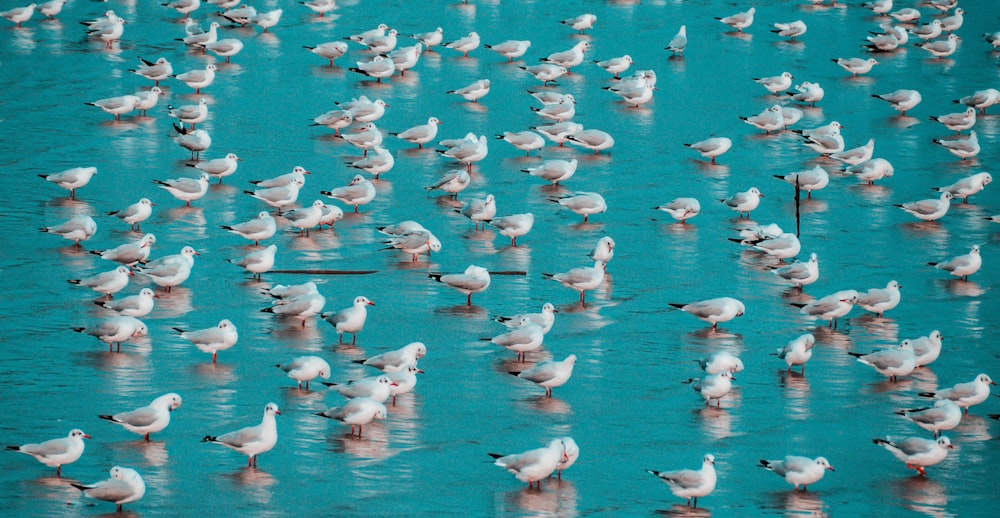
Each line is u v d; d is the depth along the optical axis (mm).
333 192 50344
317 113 64062
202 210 50750
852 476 31672
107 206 50719
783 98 69062
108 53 74312
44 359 37062
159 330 39438
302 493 29875
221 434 32625
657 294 43531
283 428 33250
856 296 40312
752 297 43438
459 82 70625
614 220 51000
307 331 39656
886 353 36812
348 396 33531
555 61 72000
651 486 30766
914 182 56875
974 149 59219
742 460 32281
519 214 49562
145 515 28562
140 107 62375
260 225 46406
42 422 33000
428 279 44344
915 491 30984
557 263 46094
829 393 36375
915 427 34438
